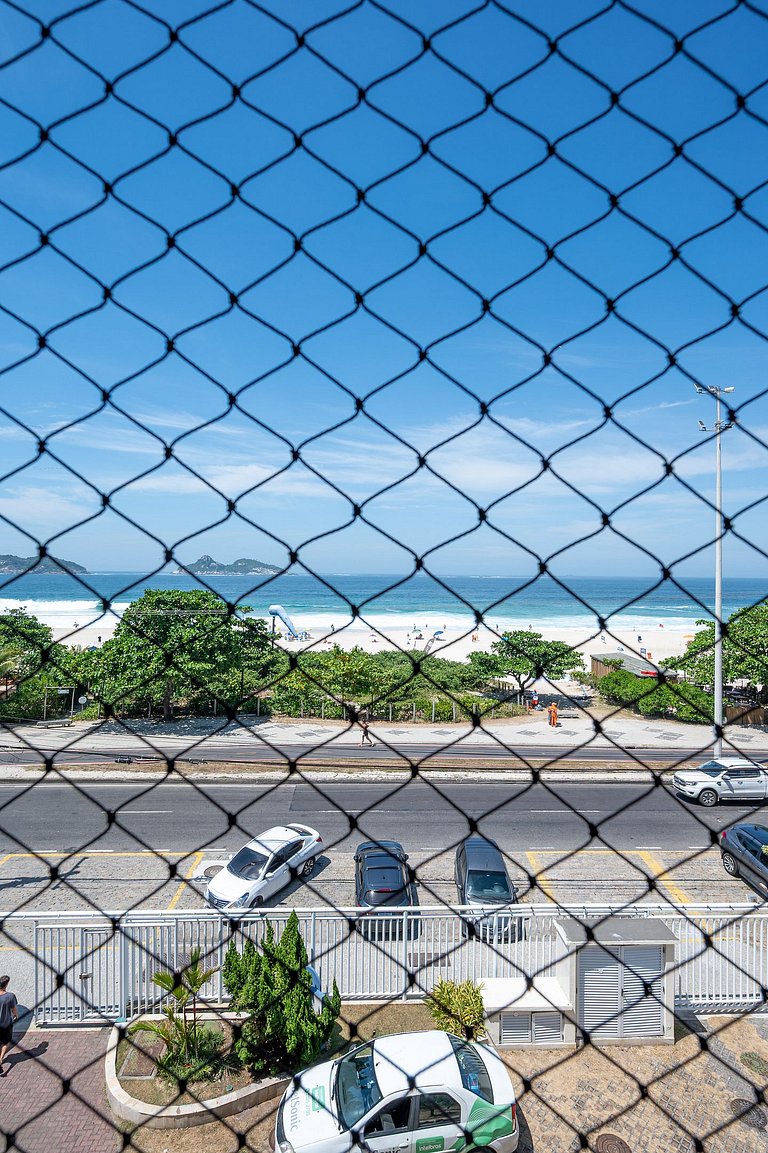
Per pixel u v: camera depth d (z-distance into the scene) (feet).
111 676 69.62
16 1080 25.09
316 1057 25.59
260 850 42.16
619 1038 26.84
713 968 29.53
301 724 79.15
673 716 86.74
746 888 42.47
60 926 28.91
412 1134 20.72
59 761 61.21
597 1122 23.36
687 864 46.01
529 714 89.30
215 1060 25.04
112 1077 24.67
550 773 64.59
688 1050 26.55
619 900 40.22
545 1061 26.13
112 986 28.89
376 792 60.39
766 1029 27.63
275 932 31.50
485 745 73.87
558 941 28.71
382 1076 21.97
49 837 49.62
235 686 68.18
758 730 79.10
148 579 5.72
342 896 41.73
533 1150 22.34
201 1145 22.22
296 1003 23.81
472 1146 20.95
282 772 63.31
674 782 60.70
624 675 94.58
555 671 92.73
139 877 43.75
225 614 6.16
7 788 56.90
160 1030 25.09
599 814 55.93
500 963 30.37
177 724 74.74
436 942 32.42
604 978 27.14
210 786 60.13
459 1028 26.14
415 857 46.80
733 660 77.25
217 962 29.17
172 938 31.27
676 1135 22.84
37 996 28.86
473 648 144.46
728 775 58.18
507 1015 26.76
